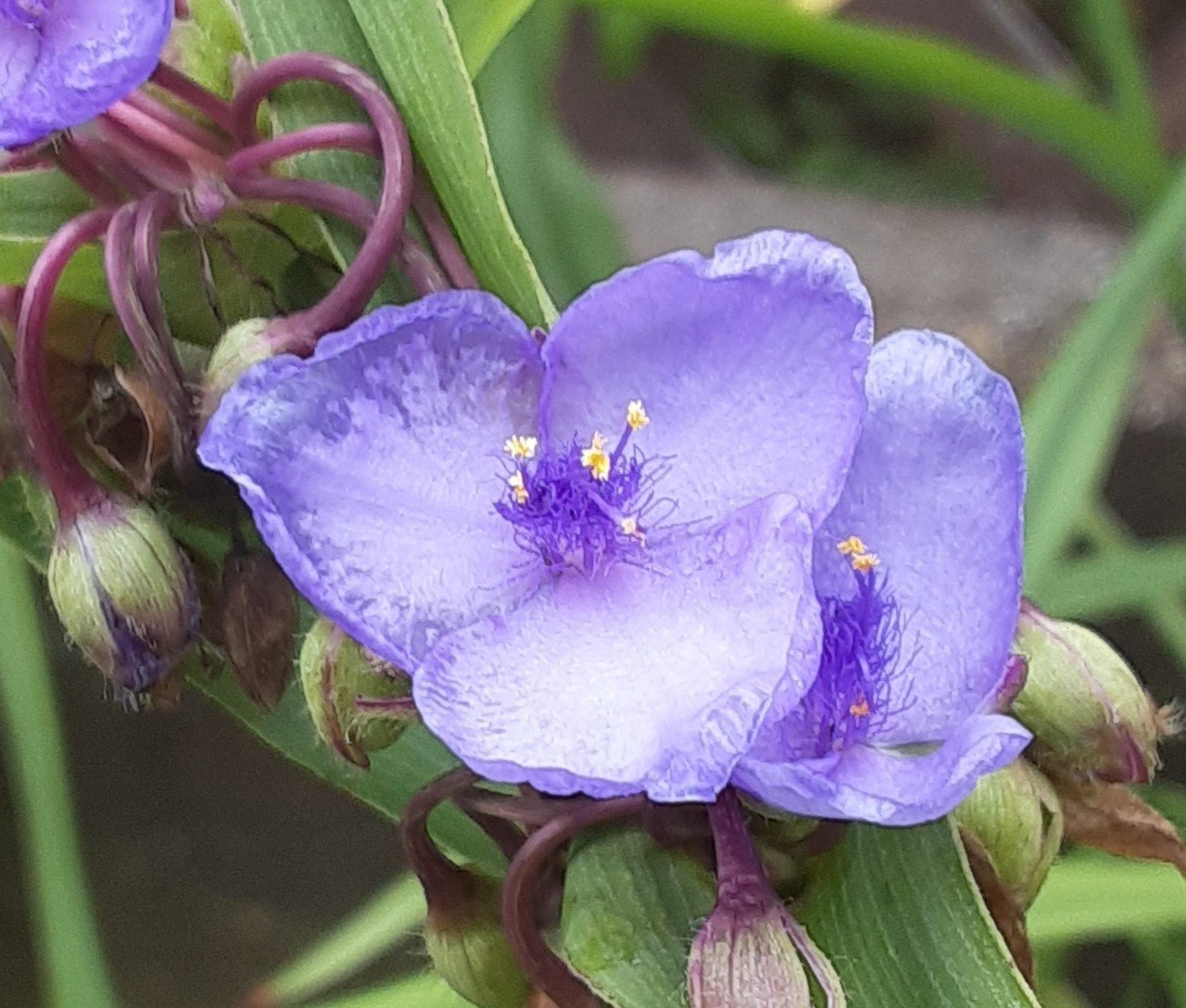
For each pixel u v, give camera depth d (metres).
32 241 0.22
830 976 0.21
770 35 0.32
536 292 0.22
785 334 0.21
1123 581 0.35
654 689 0.21
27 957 0.57
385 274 0.22
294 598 0.22
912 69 0.33
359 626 0.21
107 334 0.22
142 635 0.22
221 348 0.21
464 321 0.21
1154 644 0.48
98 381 0.22
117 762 0.56
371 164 0.22
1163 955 0.41
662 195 0.64
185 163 0.22
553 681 0.21
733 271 0.21
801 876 0.22
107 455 0.22
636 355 0.22
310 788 0.56
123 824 0.57
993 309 0.56
